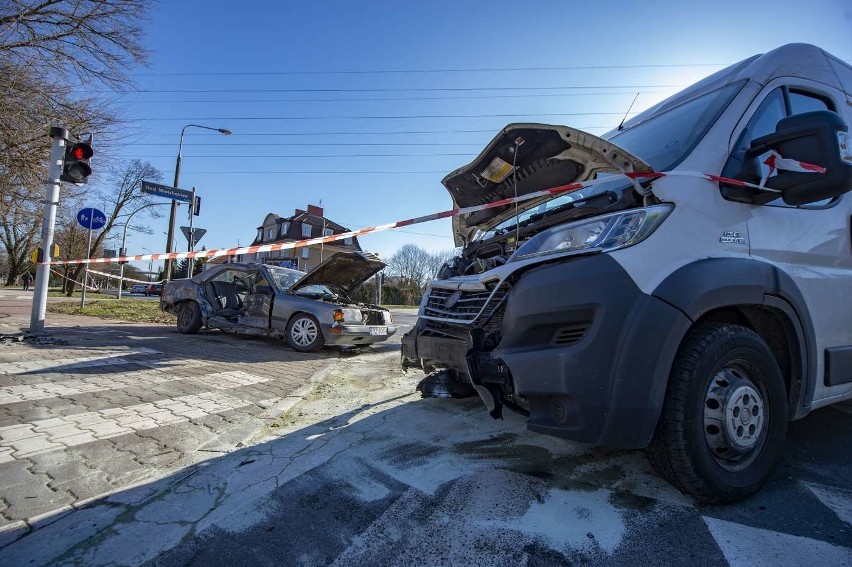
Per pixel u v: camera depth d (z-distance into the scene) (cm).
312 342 739
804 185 236
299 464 278
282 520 214
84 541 195
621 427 204
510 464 278
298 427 351
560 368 212
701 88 328
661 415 216
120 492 238
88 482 247
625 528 207
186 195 1482
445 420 369
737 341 226
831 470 271
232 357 657
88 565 180
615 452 296
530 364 222
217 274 895
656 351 204
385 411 397
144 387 446
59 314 1202
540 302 226
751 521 214
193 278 925
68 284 2852
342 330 731
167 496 235
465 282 297
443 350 304
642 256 217
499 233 371
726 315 247
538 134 282
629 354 204
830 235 288
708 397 224
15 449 285
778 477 261
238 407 396
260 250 616
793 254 266
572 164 301
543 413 224
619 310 207
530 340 231
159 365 561
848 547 194
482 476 261
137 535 200
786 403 248
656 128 328
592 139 262
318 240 567
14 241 3712
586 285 214
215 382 485
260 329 792
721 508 225
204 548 192
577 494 239
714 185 248
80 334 797
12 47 963
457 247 447
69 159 735
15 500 225
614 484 251
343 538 201
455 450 302
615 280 211
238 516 217
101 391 423
